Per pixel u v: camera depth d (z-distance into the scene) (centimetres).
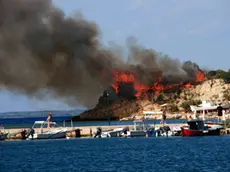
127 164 11888
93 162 12450
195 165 11462
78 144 17500
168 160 12538
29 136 19350
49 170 11194
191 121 19812
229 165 11356
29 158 13738
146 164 11819
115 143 17675
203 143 17050
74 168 11394
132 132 19838
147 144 17088
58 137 19638
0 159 13625
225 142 17238
